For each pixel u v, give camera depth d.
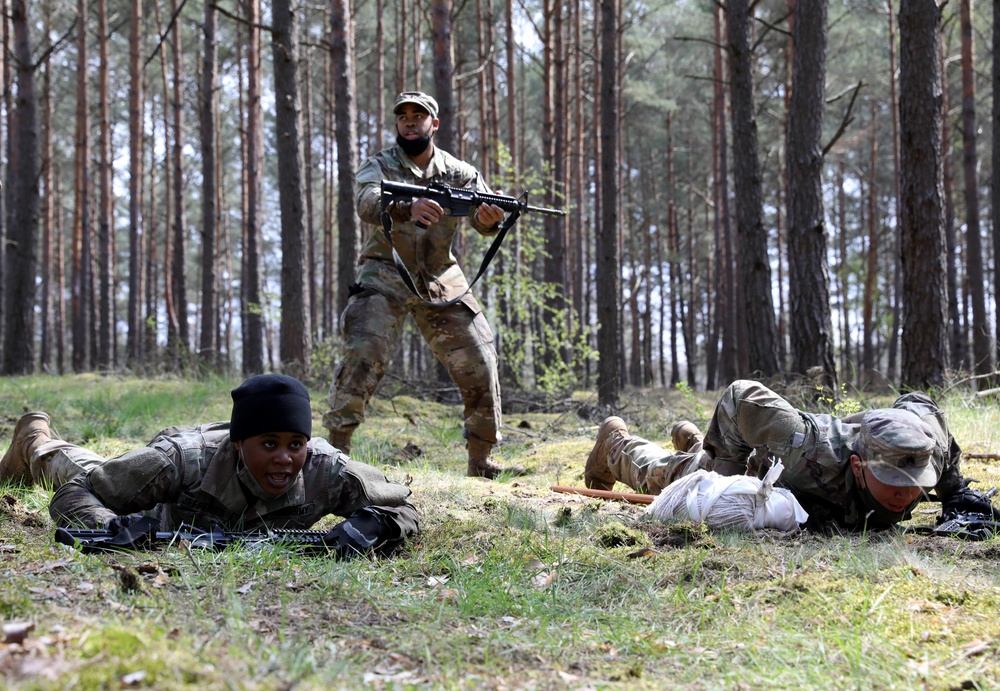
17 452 5.25
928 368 10.92
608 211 13.49
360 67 33.81
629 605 3.32
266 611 2.99
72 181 41.84
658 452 5.62
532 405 12.67
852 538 4.37
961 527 4.41
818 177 11.10
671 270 38.41
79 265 31.34
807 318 10.92
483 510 4.99
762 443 4.68
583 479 6.63
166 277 31.06
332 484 4.03
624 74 29.16
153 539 3.60
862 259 34.56
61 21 30.53
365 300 6.29
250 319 19.89
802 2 11.24
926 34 11.04
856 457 4.41
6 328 18.89
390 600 3.21
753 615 3.18
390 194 5.68
